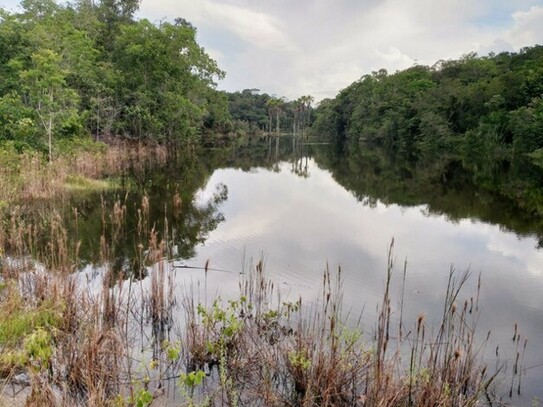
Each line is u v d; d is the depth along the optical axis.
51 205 13.73
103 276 7.00
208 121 62.72
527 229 12.38
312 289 7.48
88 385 3.85
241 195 17.95
